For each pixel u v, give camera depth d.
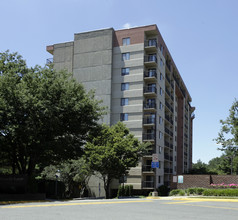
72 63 57.03
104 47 55.22
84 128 28.36
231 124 34.00
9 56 30.05
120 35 55.75
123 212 13.51
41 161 29.83
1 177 22.36
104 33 55.75
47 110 23.67
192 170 85.25
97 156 36.66
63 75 28.83
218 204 20.09
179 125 83.56
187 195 32.47
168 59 66.75
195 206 17.95
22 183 23.05
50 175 43.22
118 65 54.75
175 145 72.25
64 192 40.97
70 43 58.00
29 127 24.25
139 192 50.69
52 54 62.84
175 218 12.08
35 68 28.61
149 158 52.75
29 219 10.45
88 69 55.41
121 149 37.31
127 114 52.91
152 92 52.56
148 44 56.06
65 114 26.45
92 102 28.73
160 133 56.97
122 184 49.78
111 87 53.75
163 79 60.72
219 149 34.34
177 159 79.88
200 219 11.98
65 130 27.94
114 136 39.12
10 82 24.30
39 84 25.42
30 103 23.70
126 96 53.31
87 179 50.25
